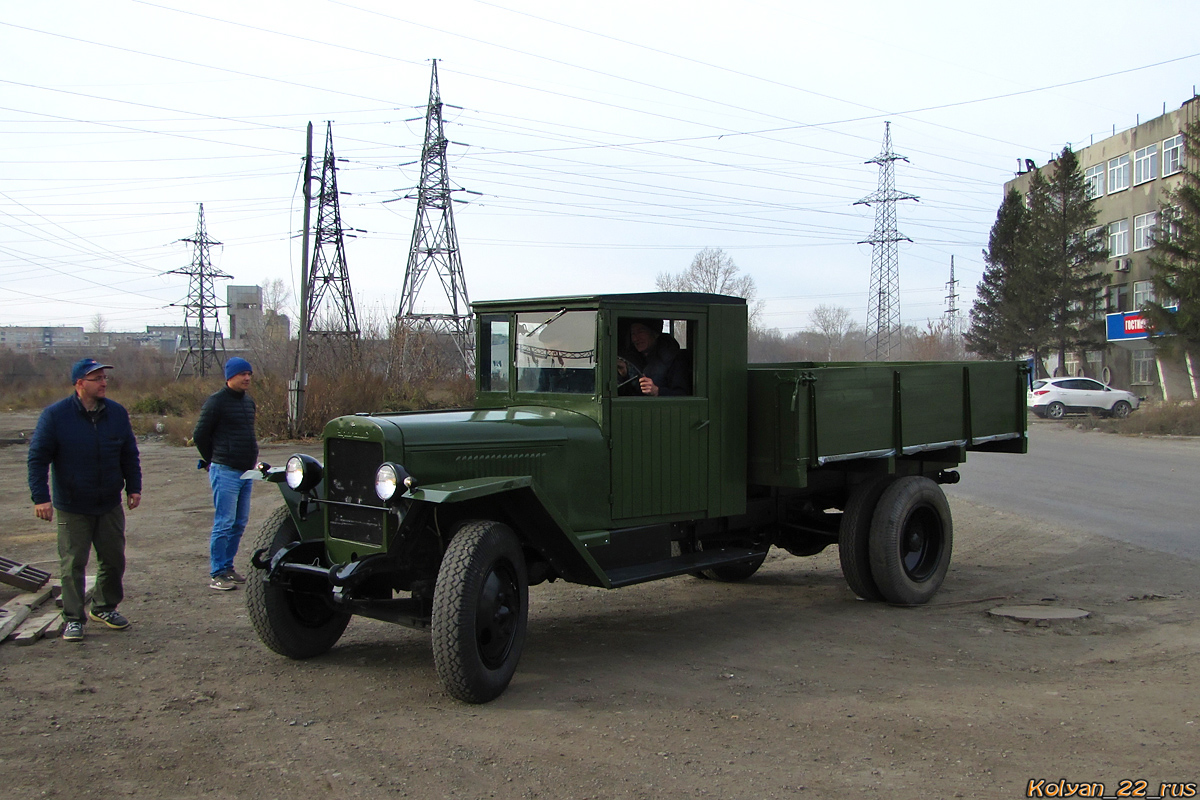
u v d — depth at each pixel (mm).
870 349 76125
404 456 4977
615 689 4992
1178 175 38656
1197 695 4734
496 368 6465
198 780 3723
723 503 6422
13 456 19109
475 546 4762
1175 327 30188
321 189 33188
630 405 5910
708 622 6586
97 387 5867
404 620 4934
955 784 3662
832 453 6504
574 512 5637
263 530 5562
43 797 3525
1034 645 5863
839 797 3553
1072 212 42625
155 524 10594
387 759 3963
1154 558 8641
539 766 3883
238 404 7387
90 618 6352
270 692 4910
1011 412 8336
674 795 3588
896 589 6898
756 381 6562
